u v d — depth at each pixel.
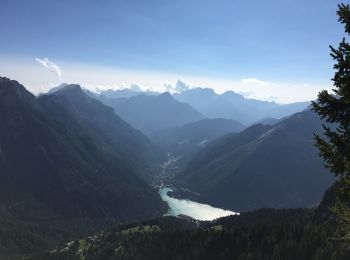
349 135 29.06
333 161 29.30
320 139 30.05
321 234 198.75
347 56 27.92
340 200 29.78
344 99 28.58
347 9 28.19
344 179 28.83
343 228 30.08
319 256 176.88
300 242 198.88
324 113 29.33
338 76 28.72
